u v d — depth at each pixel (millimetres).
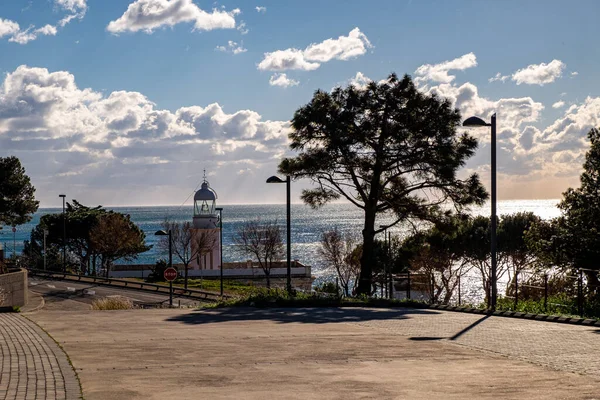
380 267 50469
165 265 65625
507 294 29766
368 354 12336
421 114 33469
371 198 34719
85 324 17766
